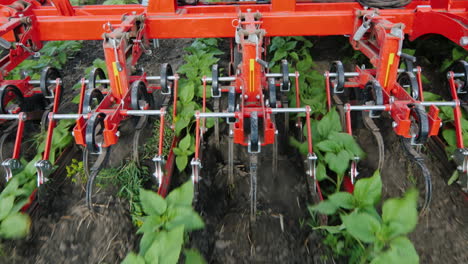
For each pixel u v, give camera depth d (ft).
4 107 12.44
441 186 12.57
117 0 26.68
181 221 9.55
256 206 12.01
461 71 13.76
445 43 18.12
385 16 14.51
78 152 14.32
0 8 14.90
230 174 12.53
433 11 14.01
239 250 10.61
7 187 11.15
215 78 13.79
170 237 8.70
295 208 11.94
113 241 10.87
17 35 14.08
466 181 11.52
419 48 18.93
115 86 12.19
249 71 11.29
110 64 11.82
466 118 14.07
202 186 12.82
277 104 13.02
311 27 14.52
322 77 16.96
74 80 19.44
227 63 20.36
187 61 18.65
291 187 12.74
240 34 11.28
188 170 13.34
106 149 11.46
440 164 13.37
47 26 14.43
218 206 12.12
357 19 14.03
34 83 14.06
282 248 10.61
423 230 11.00
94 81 13.38
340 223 10.92
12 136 14.69
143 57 21.21
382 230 9.03
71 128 14.53
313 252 10.40
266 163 13.75
